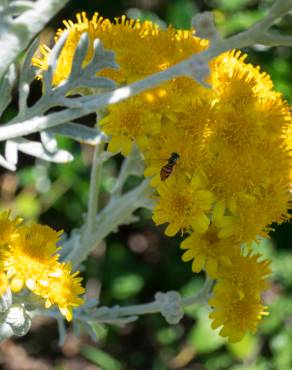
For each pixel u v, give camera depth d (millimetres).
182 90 256
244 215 256
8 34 226
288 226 448
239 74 260
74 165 453
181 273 477
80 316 284
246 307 266
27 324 248
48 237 248
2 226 244
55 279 244
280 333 453
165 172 251
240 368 458
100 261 485
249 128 257
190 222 254
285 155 262
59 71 255
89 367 500
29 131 238
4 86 242
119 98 236
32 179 456
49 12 227
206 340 436
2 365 490
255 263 265
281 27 422
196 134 255
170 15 440
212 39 253
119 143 255
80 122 472
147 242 513
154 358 500
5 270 242
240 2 429
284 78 427
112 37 256
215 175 255
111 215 278
